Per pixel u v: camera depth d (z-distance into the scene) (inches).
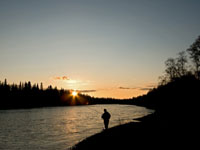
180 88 2765.7
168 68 3134.8
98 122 1923.0
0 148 917.2
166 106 3095.5
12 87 6407.5
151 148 538.6
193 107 2352.4
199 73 2571.4
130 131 888.9
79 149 692.1
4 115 2994.6
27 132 1374.3
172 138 651.5
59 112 3735.2
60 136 1188.5
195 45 2380.7
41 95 7185.0
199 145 542.0
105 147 631.8
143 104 7578.7
